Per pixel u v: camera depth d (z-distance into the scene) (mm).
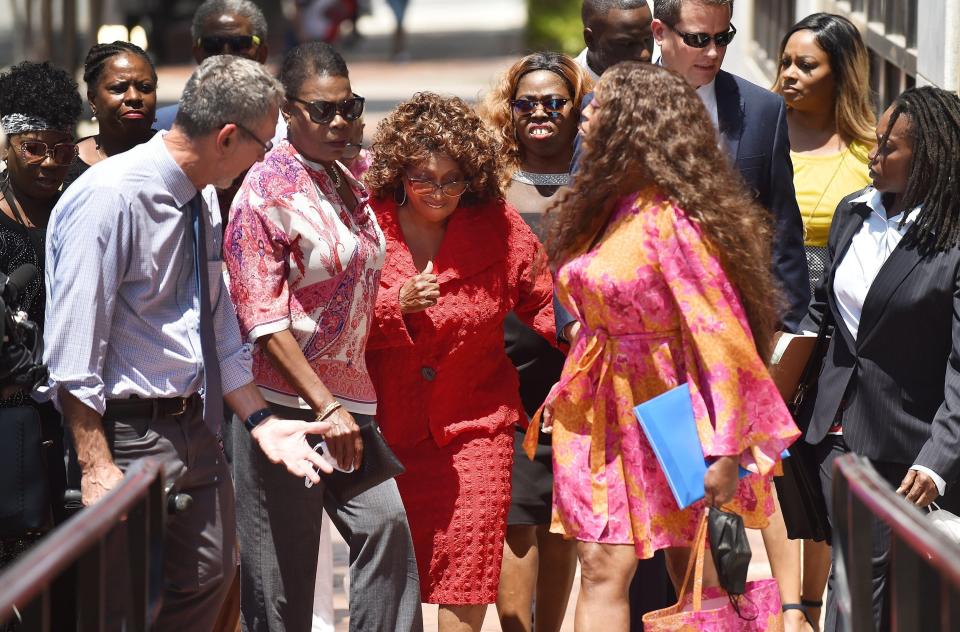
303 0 75562
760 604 10109
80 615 7711
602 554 10414
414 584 11086
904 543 7371
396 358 11914
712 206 9844
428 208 11680
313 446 10945
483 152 11742
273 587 11312
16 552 11086
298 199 10797
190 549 10766
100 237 9906
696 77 12703
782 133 12867
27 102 11398
